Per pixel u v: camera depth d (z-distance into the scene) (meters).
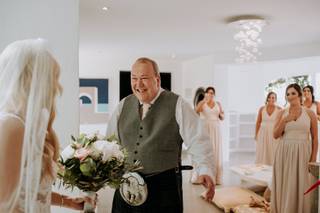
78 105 2.50
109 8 3.85
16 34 2.44
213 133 5.77
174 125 1.94
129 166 1.40
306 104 5.50
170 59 8.87
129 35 5.49
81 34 5.41
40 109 1.15
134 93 2.00
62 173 1.24
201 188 5.40
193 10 3.96
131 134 1.98
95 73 8.62
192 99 8.62
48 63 1.19
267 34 5.41
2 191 1.03
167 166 1.90
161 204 1.86
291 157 3.60
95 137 1.36
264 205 4.07
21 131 1.08
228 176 6.39
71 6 2.49
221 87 7.64
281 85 8.62
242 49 6.07
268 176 4.80
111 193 5.00
